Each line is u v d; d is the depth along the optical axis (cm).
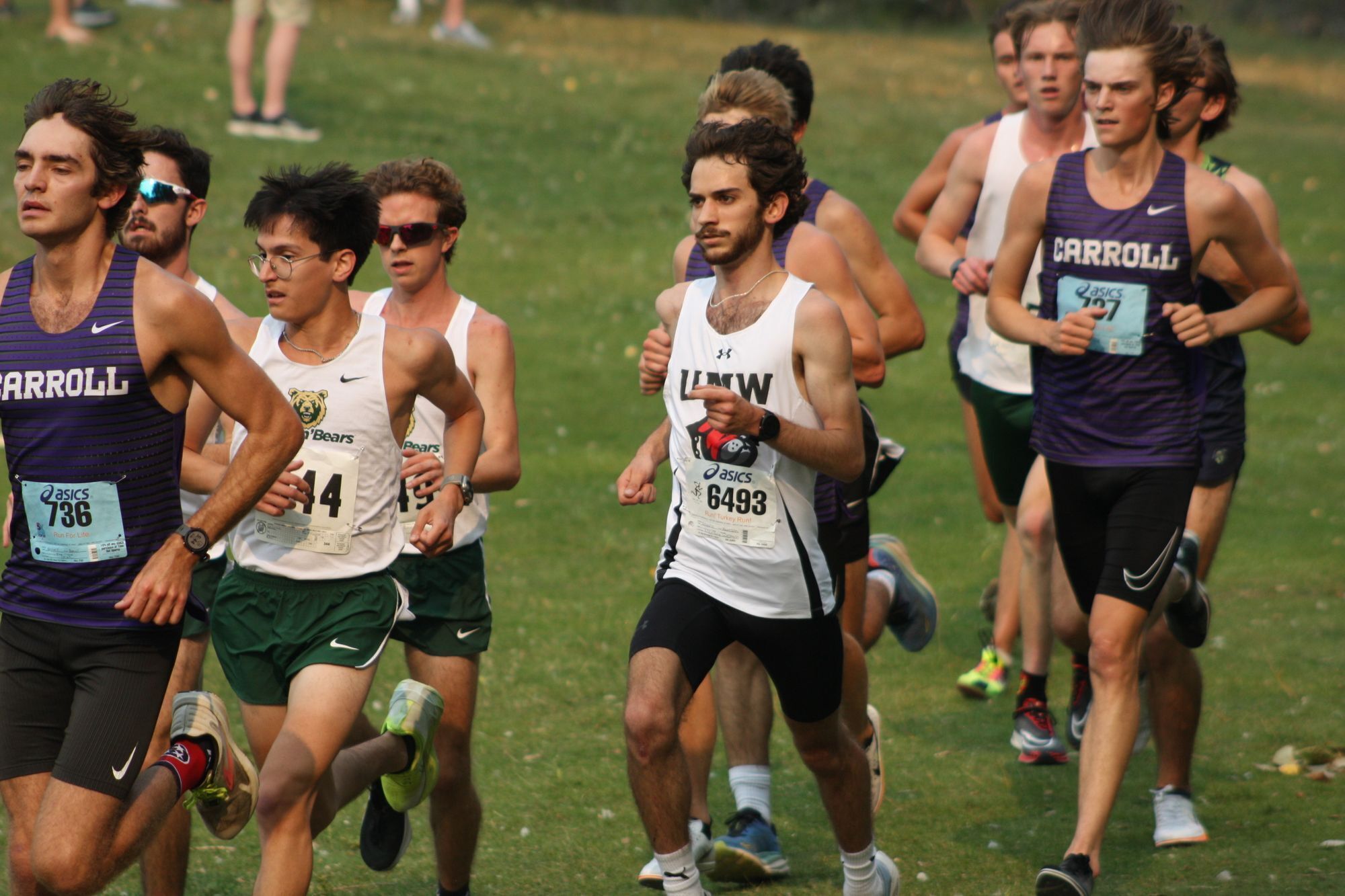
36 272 1194
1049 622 2039
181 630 1266
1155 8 1592
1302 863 1639
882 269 1855
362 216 1397
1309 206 6962
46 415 1179
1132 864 1667
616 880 1659
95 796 1203
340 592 1390
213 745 1336
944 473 3600
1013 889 1611
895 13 12062
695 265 1703
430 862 1747
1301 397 4391
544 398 4075
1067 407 1666
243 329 1448
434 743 1563
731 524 1408
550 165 6462
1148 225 1616
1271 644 2456
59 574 1214
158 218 1555
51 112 1166
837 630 1441
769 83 1708
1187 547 1702
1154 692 1747
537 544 3030
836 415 1393
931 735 2131
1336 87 10425
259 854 1725
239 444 1453
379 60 7606
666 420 1520
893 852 1725
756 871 1622
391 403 1415
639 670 1373
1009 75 2431
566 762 2009
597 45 9081
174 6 7694
